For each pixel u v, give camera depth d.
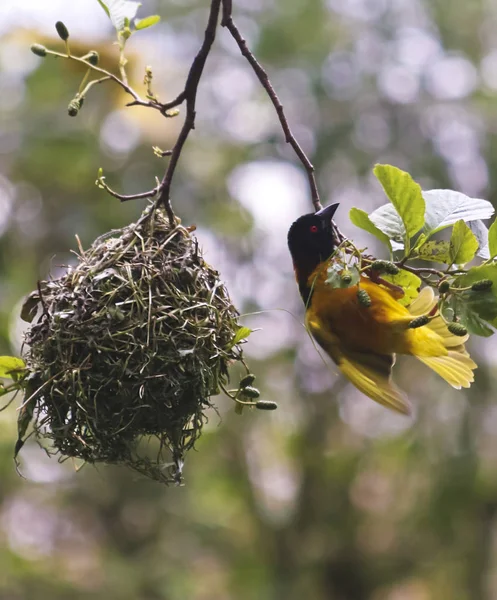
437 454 14.05
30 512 15.98
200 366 4.54
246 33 13.88
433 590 15.41
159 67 12.10
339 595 15.52
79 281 4.62
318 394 15.11
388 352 4.68
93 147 12.76
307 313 4.86
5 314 11.34
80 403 4.45
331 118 13.52
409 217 3.87
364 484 15.76
